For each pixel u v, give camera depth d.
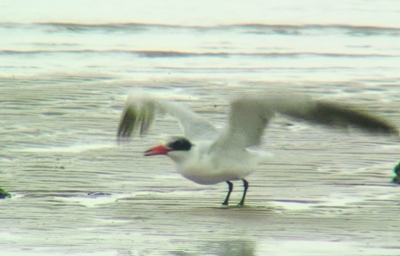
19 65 27.33
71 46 30.53
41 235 12.78
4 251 12.05
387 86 25.36
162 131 19.58
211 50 30.72
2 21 33.66
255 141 13.92
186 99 23.06
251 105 13.40
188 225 13.43
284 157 17.58
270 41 32.78
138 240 12.66
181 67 27.83
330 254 12.12
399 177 16.16
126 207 14.28
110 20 34.84
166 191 15.29
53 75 25.91
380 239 12.80
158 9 37.16
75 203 14.43
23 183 15.48
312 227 13.35
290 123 20.39
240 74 26.91
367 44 32.75
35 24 33.50
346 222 13.61
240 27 34.88
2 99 22.42
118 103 22.47
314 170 16.66
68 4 36.91
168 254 12.09
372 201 14.75
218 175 14.24
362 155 17.84
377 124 13.16
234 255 12.09
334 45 32.34
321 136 19.39
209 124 14.76
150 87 24.59
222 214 14.03
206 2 39.00
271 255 12.09
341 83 25.69
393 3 39.94
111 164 16.88
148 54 29.78
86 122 20.36
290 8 38.34
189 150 14.22
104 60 28.64
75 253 12.04
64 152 17.75
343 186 15.63
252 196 15.05
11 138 18.75
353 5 39.34
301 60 29.53
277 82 25.69
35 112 21.19
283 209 14.34
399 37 34.12
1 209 13.98
